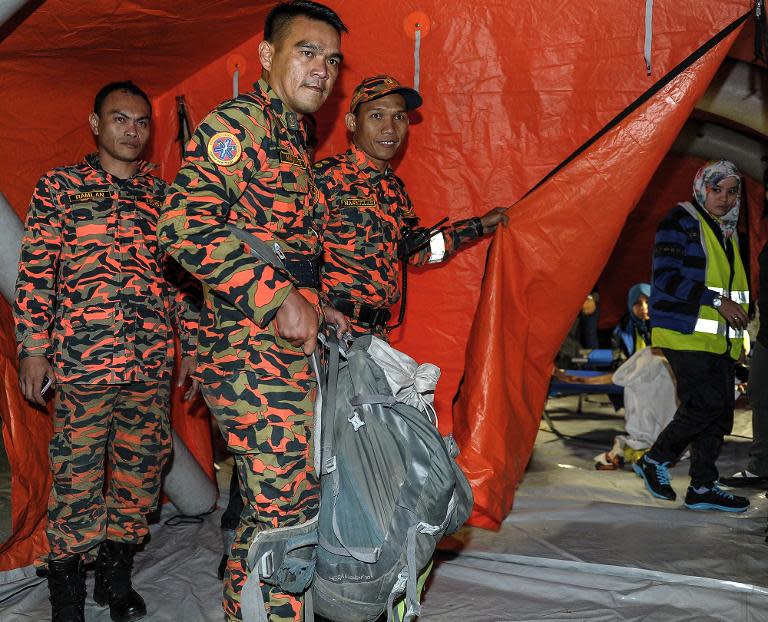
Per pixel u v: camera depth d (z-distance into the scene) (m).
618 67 3.38
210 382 2.11
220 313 2.10
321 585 2.12
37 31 2.96
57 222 2.71
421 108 3.67
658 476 4.18
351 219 3.05
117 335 2.76
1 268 2.87
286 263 2.12
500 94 3.57
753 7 3.16
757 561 3.25
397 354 2.24
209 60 3.85
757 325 5.91
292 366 2.09
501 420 3.39
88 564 3.28
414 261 3.42
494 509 3.33
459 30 3.57
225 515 3.18
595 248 3.40
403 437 2.14
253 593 2.02
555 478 4.57
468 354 3.50
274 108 2.14
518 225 3.44
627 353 6.36
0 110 3.31
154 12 3.08
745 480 4.44
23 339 2.62
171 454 3.54
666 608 2.87
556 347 3.57
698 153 5.69
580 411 6.70
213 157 1.97
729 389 3.97
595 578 3.09
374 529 2.06
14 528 3.08
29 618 2.86
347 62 3.73
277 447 2.06
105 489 3.52
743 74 4.24
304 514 2.10
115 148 2.83
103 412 2.77
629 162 3.31
